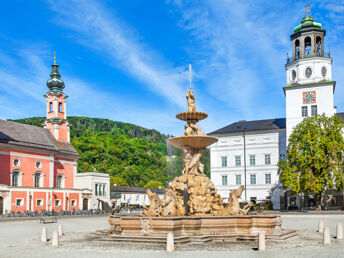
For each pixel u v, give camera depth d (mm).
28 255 17578
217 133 78312
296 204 68500
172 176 42281
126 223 22031
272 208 68812
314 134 54156
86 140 158000
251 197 74500
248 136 76125
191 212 25094
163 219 20906
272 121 79125
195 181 26328
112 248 19047
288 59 72062
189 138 27281
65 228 35469
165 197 24016
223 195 76750
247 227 22297
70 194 74125
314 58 68688
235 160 76688
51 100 83562
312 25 69312
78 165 136750
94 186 79938
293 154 54500
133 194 116938
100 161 148250
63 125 83312
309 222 36875
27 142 71562
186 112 28969
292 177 53719
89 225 39219
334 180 53750
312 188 51594
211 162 78438
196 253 17047
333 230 28422
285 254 16547
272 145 74125
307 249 18141
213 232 21891
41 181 72625
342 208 62656
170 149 41750
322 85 67812
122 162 153625
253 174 74938
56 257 16781
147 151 170125
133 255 16656
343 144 53906
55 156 77438
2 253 18391
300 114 68938
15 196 63281
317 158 52188
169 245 17625
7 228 36219
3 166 65875
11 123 73562
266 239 21484
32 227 37219
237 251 17531
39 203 67688
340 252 16984
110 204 83125
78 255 17062
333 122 56312
